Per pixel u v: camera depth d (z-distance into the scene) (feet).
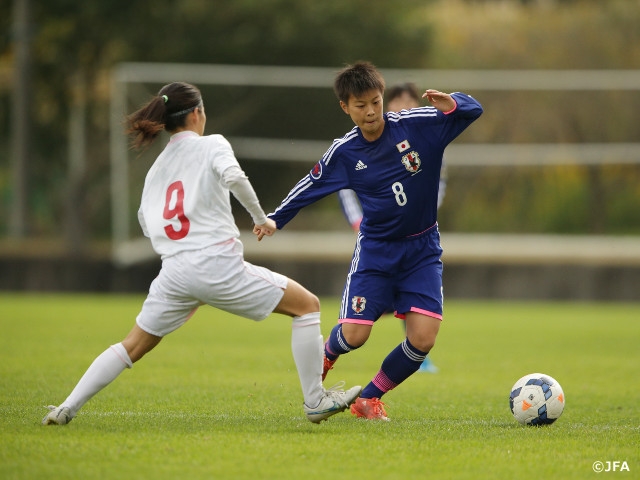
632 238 230.89
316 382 65.05
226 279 61.57
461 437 63.57
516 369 113.09
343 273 224.12
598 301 224.53
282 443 59.31
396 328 177.88
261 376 99.76
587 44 273.54
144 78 221.46
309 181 72.54
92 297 228.63
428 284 72.28
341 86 68.80
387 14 266.36
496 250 231.71
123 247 221.05
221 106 228.22
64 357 111.45
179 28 264.52
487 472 53.26
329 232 236.63
